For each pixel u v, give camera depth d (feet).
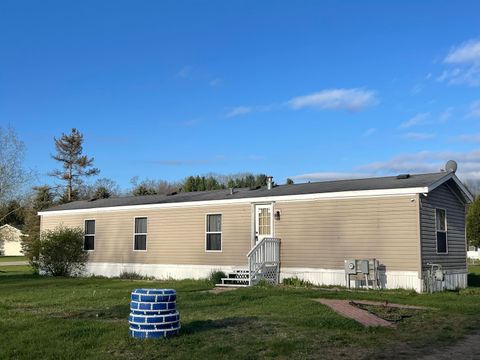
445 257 57.57
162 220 72.23
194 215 69.05
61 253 79.10
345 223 56.75
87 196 196.65
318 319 32.50
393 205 53.83
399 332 29.58
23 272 91.35
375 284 53.47
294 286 56.90
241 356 23.29
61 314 36.04
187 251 69.05
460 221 63.21
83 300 44.62
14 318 34.06
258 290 51.03
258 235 63.31
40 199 167.43
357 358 23.48
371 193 54.90
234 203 65.46
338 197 57.47
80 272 80.23
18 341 26.30
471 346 26.22
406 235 52.60
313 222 59.11
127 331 28.22
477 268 108.99
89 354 23.66
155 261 72.08
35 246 81.71
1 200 109.19
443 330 30.37
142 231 74.38
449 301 43.24
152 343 25.62
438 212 57.62
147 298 26.96
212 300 43.24
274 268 61.00
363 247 55.26
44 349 24.63
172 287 56.44
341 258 56.59
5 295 49.93
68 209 83.76
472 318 34.71
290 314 35.50
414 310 37.76
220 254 65.98
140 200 78.79
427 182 53.21
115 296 47.21
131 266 74.59
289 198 60.95
